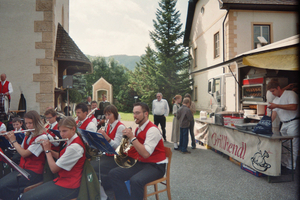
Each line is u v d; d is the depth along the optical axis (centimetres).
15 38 840
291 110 428
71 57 941
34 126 302
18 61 841
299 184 386
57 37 983
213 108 1071
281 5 1307
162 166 301
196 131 739
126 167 286
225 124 540
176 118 679
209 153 618
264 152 402
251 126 454
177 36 2411
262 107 613
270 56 454
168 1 2400
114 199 309
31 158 300
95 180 262
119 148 296
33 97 843
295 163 445
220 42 1513
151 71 2416
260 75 605
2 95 674
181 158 574
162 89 2352
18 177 281
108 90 3422
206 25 1809
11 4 838
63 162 252
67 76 899
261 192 361
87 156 293
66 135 262
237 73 703
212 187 390
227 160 546
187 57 2345
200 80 2031
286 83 560
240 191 368
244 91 679
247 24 1348
